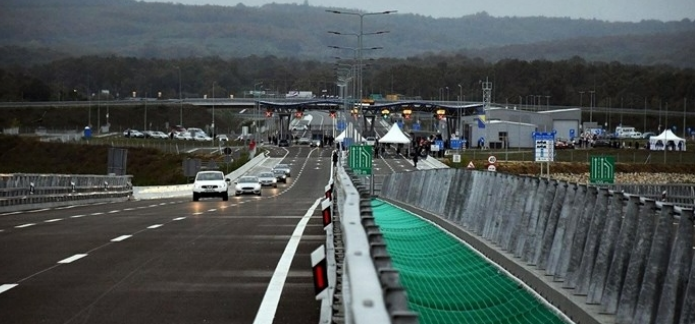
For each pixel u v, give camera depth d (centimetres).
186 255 4662
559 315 2647
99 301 3222
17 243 5269
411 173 7538
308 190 18825
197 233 6019
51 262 4334
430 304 2619
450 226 5066
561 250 2956
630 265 2272
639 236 2259
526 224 3525
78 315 2950
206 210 9450
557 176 19012
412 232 4859
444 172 5856
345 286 1362
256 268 4131
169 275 3894
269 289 3512
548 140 11669
